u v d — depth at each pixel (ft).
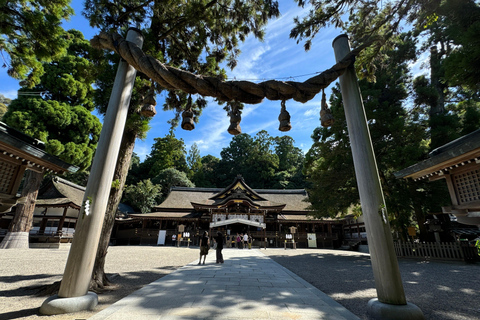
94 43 13.10
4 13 17.62
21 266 25.64
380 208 11.96
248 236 68.80
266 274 22.75
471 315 11.91
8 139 12.58
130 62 12.10
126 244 85.25
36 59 23.17
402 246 40.91
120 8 20.44
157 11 22.13
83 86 52.95
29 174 52.31
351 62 13.37
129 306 11.91
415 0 17.13
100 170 12.50
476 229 41.78
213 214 84.33
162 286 16.71
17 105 45.34
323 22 20.13
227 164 190.49
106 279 17.71
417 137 37.17
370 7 18.98
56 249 52.75
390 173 41.14
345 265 31.91
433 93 41.16
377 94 41.42
